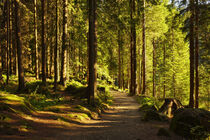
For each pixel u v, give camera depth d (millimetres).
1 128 4785
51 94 14398
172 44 32000
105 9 12828
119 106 13938
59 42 19984
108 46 16922
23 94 12242
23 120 5992
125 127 7184
